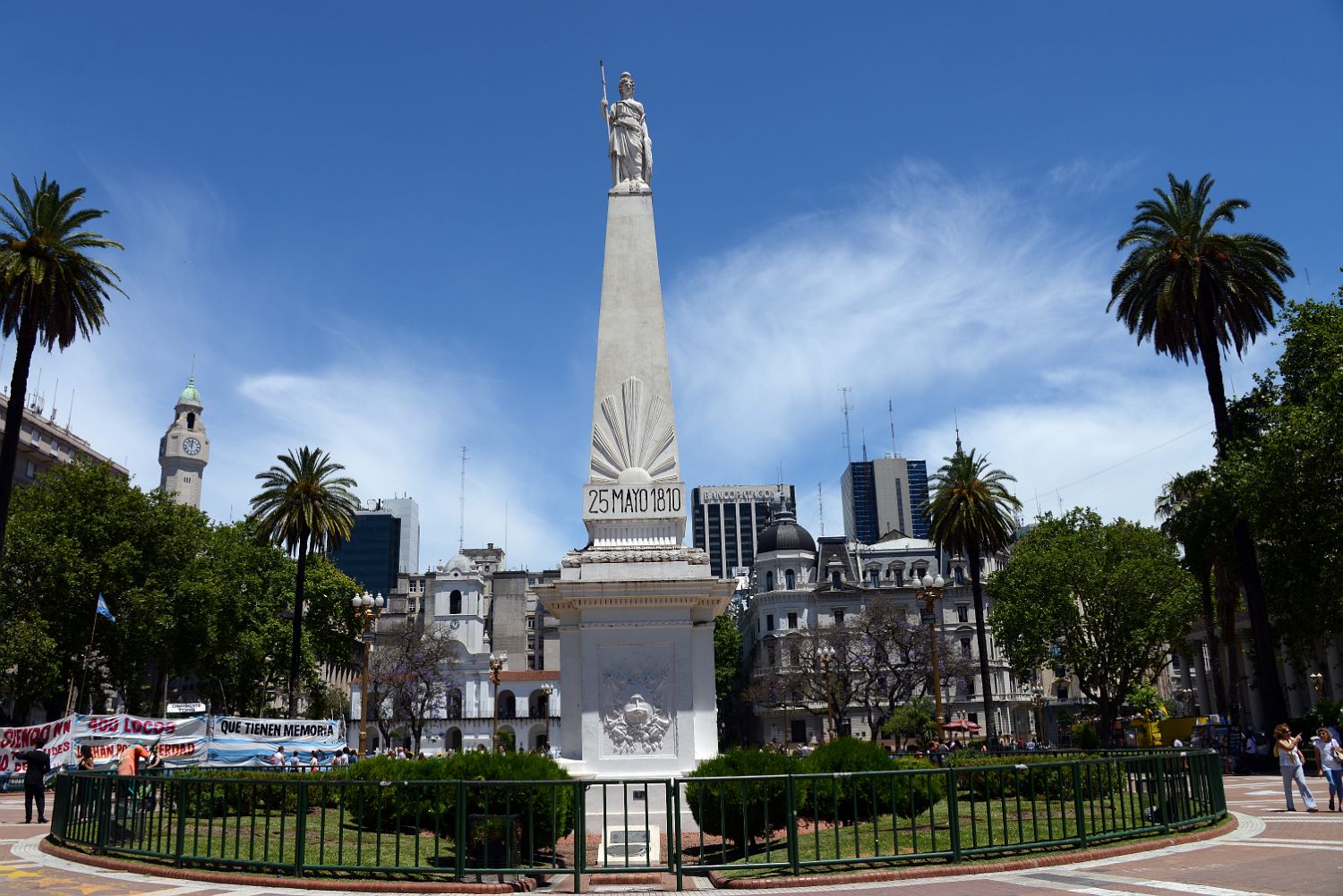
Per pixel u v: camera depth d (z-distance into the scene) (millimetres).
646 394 24469
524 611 129250
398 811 14352
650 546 23219
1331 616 38344
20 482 79875
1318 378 38969
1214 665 52406
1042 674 103875
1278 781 32938
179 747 39094
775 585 108188
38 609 49750
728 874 14656
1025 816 19859
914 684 83750
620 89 27141
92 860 16219
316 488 57625
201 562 59625
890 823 19078
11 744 40250
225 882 14227
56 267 37781
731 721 117500
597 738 21469
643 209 25750
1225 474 39625
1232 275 39781
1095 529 60281
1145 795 17359
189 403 117312
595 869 13500
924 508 56344
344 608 72375
